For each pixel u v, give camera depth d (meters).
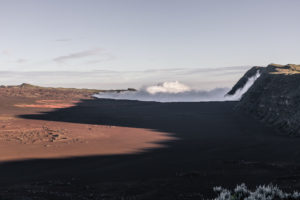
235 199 12.28
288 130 51.81
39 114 94.75
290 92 68.44
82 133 53.28
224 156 32.06
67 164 29.06
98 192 18.58
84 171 25.89
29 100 160.62
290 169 24.12
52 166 28.17
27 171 26.11
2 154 34.22
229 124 68.94
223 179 21.36
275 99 74.94
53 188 19.78
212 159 30.39
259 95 93.00
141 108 131.62
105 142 43.81
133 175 23.95
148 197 17.00
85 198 16.81
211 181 20.81
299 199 11.66
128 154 34.44
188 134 53.34
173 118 86.25
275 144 39.22
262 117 74.88
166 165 27.84
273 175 22.17
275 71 106.25
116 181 21.92
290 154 31.50
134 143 42.94
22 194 17.19
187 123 73.06
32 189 19.28
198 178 21.95
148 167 27.09
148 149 37.91
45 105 136.88
